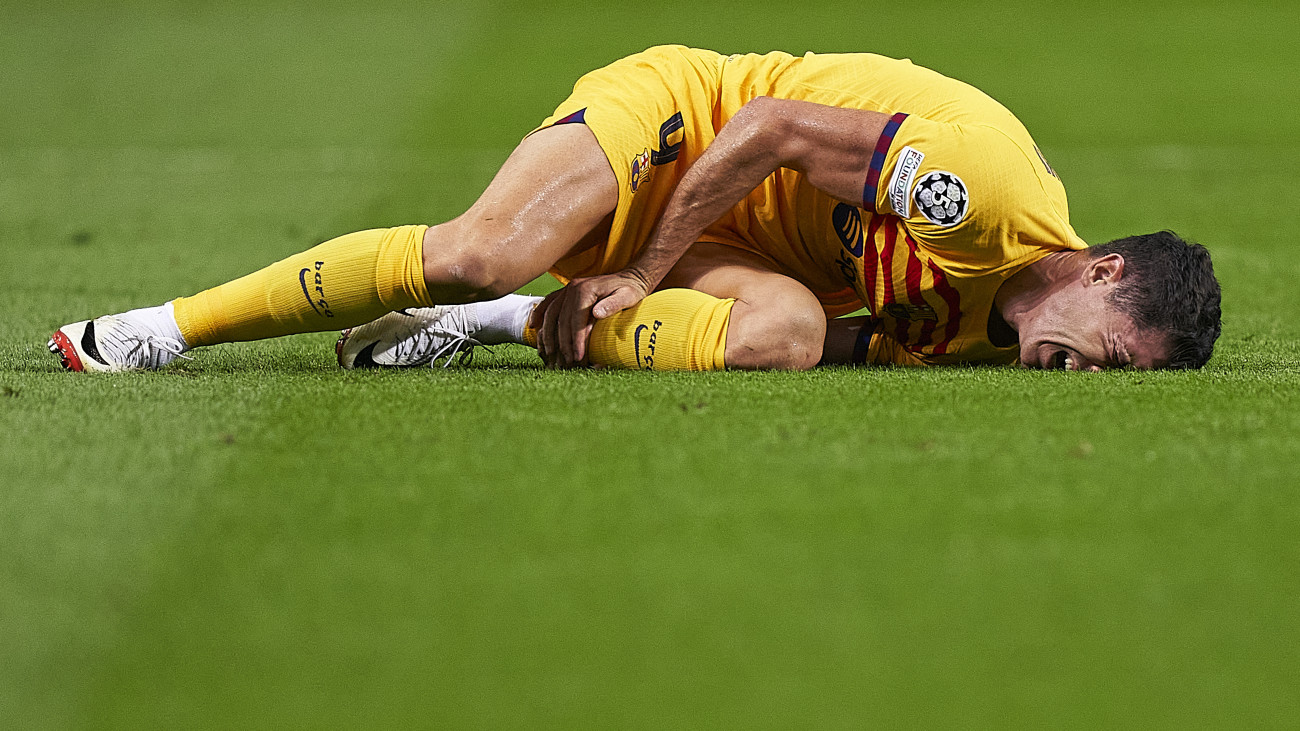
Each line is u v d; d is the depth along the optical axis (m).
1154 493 8.73
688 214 12.63
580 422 10.30
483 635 6.73
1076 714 6.08
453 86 55.59
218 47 68.25
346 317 12.52
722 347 12.53
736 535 7.92
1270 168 39.53
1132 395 11.41
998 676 6.38
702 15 78.62
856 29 73.31
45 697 6.20
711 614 6.93
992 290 12.42
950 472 9.08
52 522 8.14
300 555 7.66
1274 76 59.41
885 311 12.99
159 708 6.12
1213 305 12.34
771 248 13.75
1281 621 6.95
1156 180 37.34
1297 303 19.98
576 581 7.31
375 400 11.10
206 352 14.56
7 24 75.56
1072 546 7.82
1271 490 8.82
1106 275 12.28
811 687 6.27
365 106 51.72
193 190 34.44
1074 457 9.48
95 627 6.84
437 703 6.12
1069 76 59.47
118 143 44.25
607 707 6.09
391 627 6.80
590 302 12.63
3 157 41.41
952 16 78.44
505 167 12.52
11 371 12.62
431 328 13.23
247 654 6.57
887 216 12.50
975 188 11.72
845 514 8.27
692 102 13.23
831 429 10.12
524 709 6.08
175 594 7.18
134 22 76.44
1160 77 59.19
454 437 9.86
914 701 6.15
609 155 12.41
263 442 9.75
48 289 20.22
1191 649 6.66
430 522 8.11
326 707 6.11
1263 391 11.70
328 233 27.48
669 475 8.96
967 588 7.26
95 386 11.66
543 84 55.78
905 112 12.65
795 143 12.32
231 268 22.91
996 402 11.09
